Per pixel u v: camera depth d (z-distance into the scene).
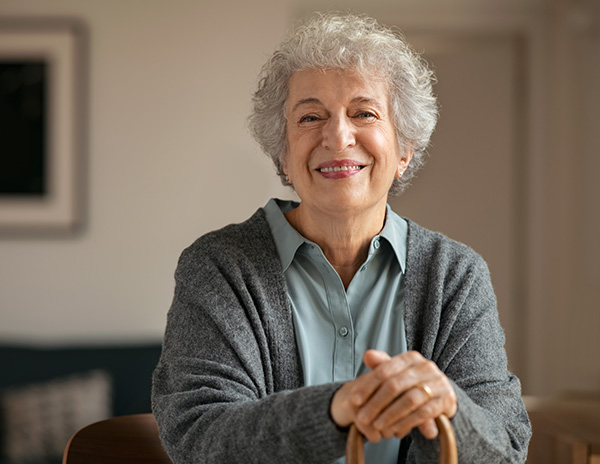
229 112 3.92
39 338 3.84
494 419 1.15
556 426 1.63
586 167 3.76
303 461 0.98
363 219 1.30
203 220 3.92
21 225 3.83
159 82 3.89
